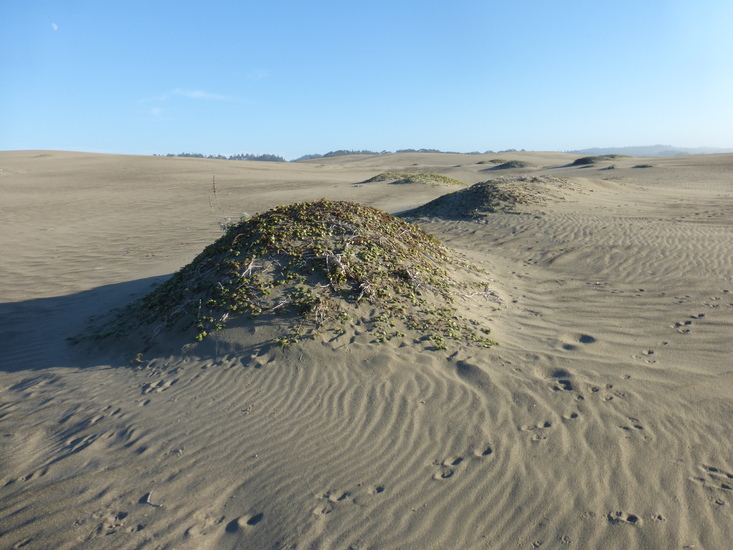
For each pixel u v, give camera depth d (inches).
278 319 246.2
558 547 122.2
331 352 221.9
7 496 152.9
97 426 188.5
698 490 138.3
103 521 139.2
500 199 687.1
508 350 233.1
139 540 131.5
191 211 876.6
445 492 141.8
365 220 350.9
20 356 273.3
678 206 680.4
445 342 235.1
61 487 154.4
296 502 140.9
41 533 136.2
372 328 241.4
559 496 138.3
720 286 326.6
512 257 454.9
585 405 183.6
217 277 289.0
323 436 170.6
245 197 1063.6
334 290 266.5
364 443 165.8
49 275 451.2
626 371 210.8
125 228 711.1
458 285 323.9
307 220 334.3
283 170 2036.2
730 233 477.4
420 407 184.5
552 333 259.0
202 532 133.2
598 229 522.9
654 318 279.0
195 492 148.2
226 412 188.7
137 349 259.6
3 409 209.9
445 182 1331.2
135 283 416.8
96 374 237.8
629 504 134.6
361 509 137.0
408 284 291.4
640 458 152.9
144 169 1696.6
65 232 676.1
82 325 315.9
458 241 540.1
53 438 184.2
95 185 1274.6
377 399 190.5
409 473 150.5
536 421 174.2
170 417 189.2
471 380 203.0
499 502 137.3
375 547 124.5
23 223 740.0
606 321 277.6
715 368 211.5
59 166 1716.3
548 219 588.1
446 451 159.8
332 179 1577.3
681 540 122.1
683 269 370.0
